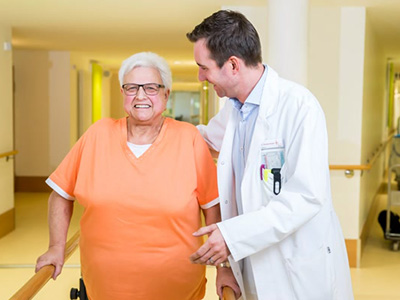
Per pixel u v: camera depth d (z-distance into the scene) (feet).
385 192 30.55
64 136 29.22
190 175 6.13
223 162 6.00
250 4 15.53
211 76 5.44
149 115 6.04
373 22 18.19
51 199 6.59
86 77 32.83
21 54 28.91
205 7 16.05
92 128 6.36
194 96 58.59
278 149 5.45
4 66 19.72
